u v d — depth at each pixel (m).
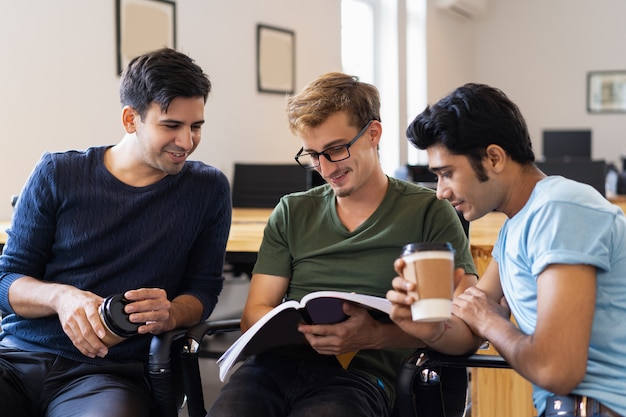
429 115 1.47
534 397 1.48
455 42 8.92
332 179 1.80
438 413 1.55
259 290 1.90
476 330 1.51
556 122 9.53
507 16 9.61
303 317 1.60
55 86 3.77
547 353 1.31
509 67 9.65
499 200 1.49
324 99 1.75
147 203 1.92
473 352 1.57
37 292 1.82
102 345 1.71
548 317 1.32
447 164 1.46
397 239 1.81
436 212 1.83
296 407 1.68
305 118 1.75
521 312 1.48
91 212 1.90
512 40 9.61
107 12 4.05
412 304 1.29
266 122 5.41
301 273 1.88
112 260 1.91
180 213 1.94
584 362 1.30
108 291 1.90
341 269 1.83
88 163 1.94
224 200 2.04
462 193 1.47
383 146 7.25
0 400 1.76
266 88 5.37
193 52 4.67
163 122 1.81
